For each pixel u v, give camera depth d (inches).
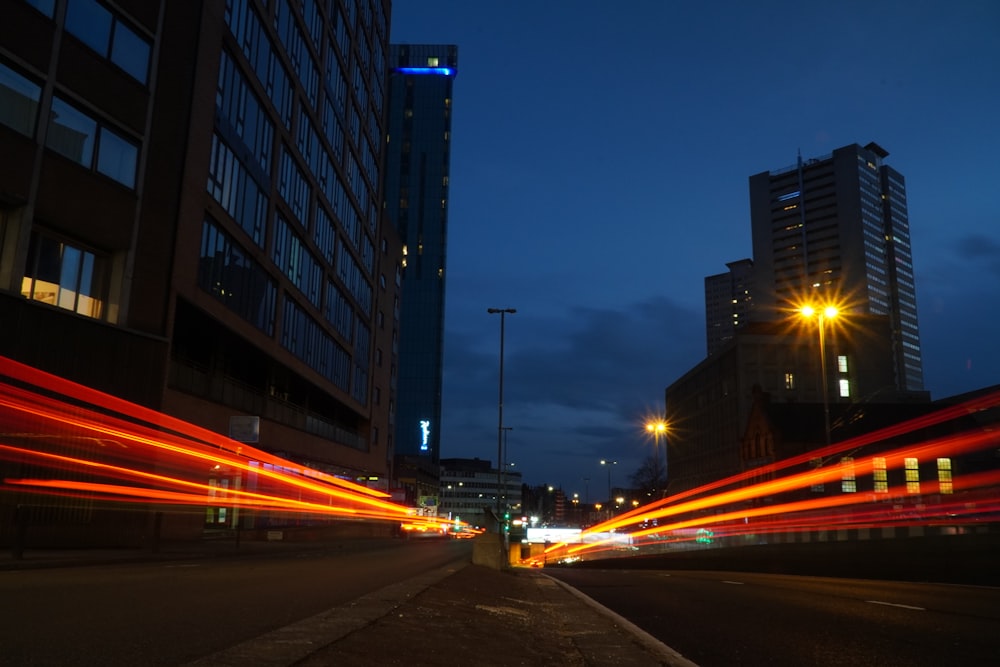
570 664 265.0
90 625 272.1
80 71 933.8
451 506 7475.4
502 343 2178.9
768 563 1187.9
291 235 1665.8
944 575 800.3
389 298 2962.6
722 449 3917.3
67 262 925.8
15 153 847.7
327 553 1125.1
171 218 1069.8
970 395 3078.2
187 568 641.0
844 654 311.4
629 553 2783.0
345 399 2213.3
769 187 7657.5
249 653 199.8
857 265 6973.4
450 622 309.6
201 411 1214.3
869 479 2815.0
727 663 292.4
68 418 884.0
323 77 1889.8
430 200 7869.1
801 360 3811.5
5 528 797.9
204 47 1172.5
